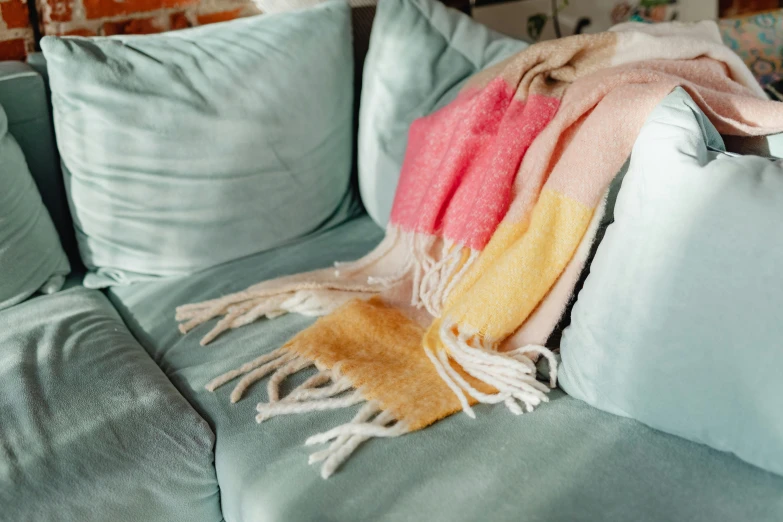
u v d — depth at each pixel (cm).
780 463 72
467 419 88
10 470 82
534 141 105
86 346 104
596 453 80
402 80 134
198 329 112
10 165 115
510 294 96
